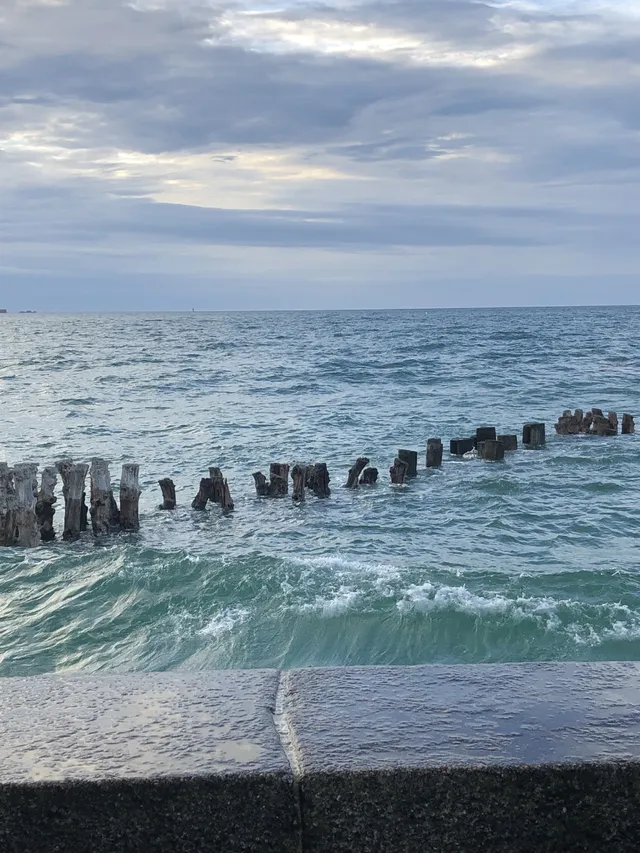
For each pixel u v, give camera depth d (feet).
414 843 6.95
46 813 6.84
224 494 60.85
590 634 35.70
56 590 43.11
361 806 6.91
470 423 104.99
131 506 55.62
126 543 52.44
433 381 156.15
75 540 53.83
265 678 8.87
